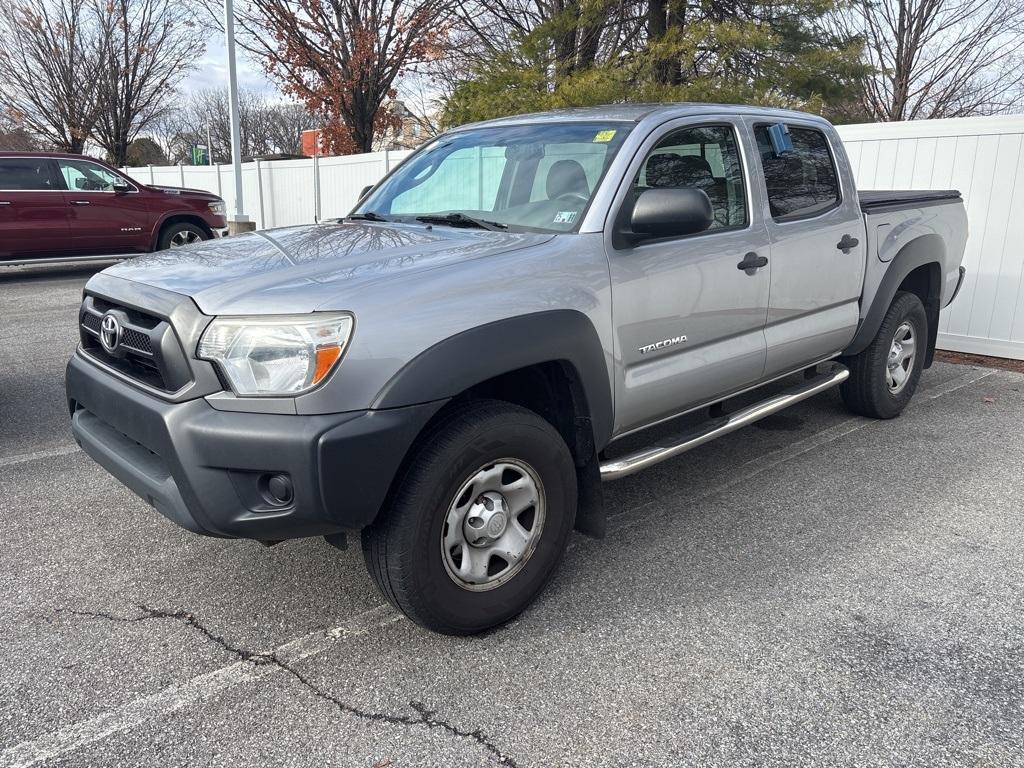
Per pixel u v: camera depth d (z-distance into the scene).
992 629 3.05
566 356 3.02
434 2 18.41
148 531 3.89
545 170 3.64
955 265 5.84
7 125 27.19
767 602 3.25
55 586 3.38
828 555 3.65
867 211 4.86
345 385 2.55
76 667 2.83
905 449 5.02
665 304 3.49
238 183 15.40
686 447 3.74
